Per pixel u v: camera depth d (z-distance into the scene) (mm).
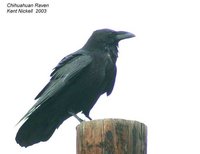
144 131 7723
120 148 7562
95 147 7621
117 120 7648
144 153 7648
